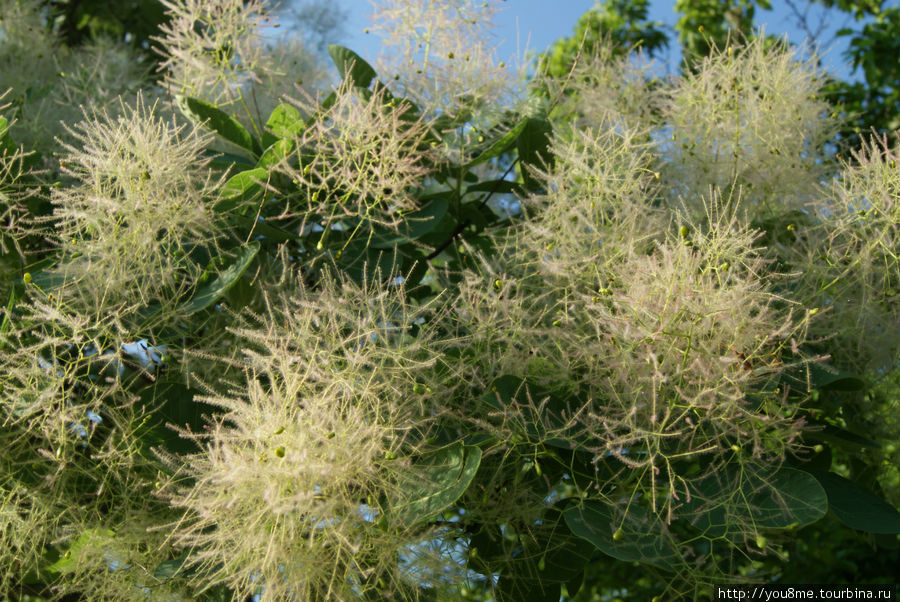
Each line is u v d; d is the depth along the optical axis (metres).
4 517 1.55
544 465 1.48
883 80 4.11
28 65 2.56
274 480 1.20
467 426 1.50
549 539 1.50
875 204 1.56
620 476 1.40
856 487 1.47
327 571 1.28
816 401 1.66
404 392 1.42
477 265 1.72
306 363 1.36
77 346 1.53
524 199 1.87
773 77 1.90
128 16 3.53
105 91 2.40
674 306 1.33
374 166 1.63
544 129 1.89
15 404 1.46
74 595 1.73
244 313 1.65
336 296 1.54
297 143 1.63
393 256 1.71
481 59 1.90
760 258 1.48
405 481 1.30
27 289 1.54
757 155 1.82
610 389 1.44
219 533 1.24
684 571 1.41
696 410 1.35
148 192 1.49
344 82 1.69
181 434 1.31
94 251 1.50
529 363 1.56
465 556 1.50
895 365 1.68
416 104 1.89
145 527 1.53
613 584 3.39
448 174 1.94
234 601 1.35
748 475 1.34
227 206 1.66
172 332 1.62
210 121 1.74
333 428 1.25
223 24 1.88
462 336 1.57
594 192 1.65
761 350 1.41
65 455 1.49
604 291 1.40
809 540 3.75
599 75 2.14
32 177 1.92
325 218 1.66
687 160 1.89
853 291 1.63
